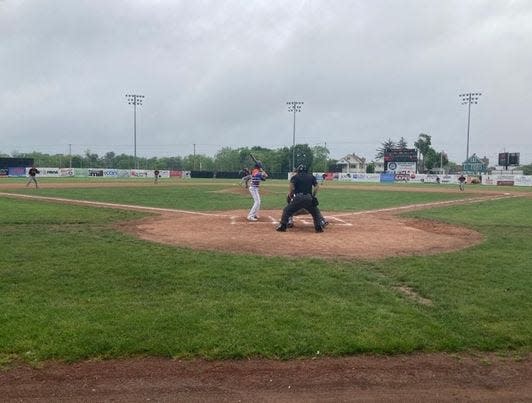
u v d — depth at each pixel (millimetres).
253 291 6852
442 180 70000
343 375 4480
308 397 4102
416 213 19297
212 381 4332
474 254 9953
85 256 8969
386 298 6652
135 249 9758
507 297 6781
